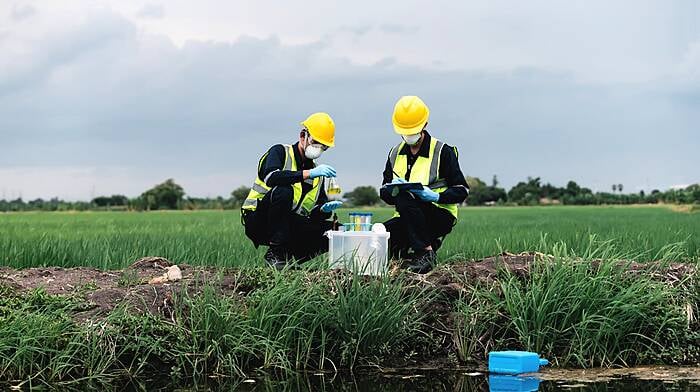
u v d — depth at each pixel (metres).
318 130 10.23
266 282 9.53
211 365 8.69
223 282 9.70
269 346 8.73
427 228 10.40
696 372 8.78
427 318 9.38
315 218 10.59
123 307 9.05
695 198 60.56
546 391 7.95
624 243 14.40
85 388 8.05
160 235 18.17
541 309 9.12
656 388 8.07
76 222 28.86
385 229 9.94
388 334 8.99
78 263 12.92
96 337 8.57
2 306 8.88
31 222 28.83
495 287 9.54
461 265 10.22
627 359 9.23
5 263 12.69
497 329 9.35
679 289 9.85
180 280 9.95
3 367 8.33
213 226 24.12
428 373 8.69
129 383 8.23
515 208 64.69
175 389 8.01
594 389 8.03
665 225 24.36
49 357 8.45
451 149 10.45
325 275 9.48
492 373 8.71
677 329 9.40
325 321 8.91
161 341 8.69
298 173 10.14
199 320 8.80
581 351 9.02
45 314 8.75
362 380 8.40
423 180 10.34
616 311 9.24
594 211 49.44
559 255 9.79
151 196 63.16
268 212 10.47
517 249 14.11
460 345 9.16
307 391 7.98
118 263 12.74
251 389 8.03
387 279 9.17
